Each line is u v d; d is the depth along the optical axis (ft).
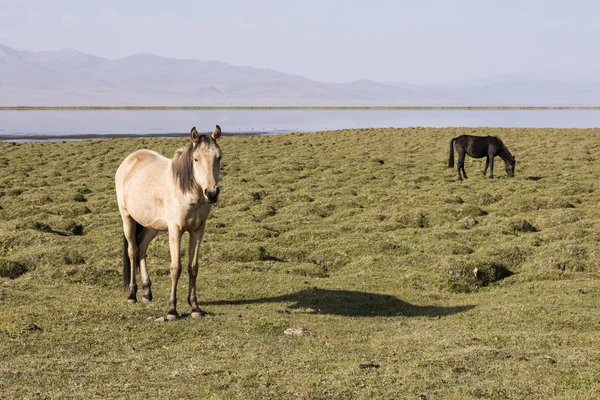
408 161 151.64
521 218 81.92
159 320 41.55
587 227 74.23
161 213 43.09
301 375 30.42
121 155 166.50
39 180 122.11
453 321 43.01
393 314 46.39
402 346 35.73
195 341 37.32
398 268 61.57
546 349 34.24
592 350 33.24
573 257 61.87
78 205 92.02
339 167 143.23
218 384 29.17
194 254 42.93
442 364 31.45
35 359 33.22
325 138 216.54
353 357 33.68
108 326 39.88
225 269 60.03
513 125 444.14
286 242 73.05
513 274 60.08
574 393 27.07
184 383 29.68
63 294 49.08
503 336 36.91
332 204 95.14
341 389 28.45
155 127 412.98
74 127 405.80
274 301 49.29
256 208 93.30
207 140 40.45
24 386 29.01
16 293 47.55
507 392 27.55
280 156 167.32
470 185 115.34
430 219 83.41
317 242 72.49
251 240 73.00
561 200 91.81
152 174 44.01
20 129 371.35
